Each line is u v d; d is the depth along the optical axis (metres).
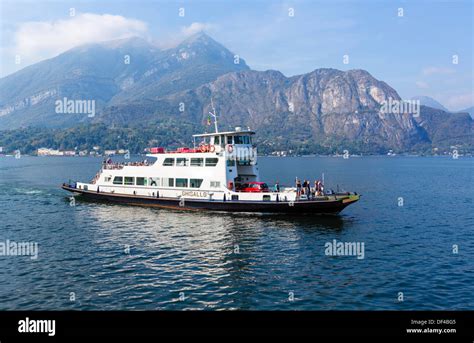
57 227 45.91
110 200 61.59
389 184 105.75
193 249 36.75
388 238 41.84
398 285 28.61
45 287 27.67
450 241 41.06
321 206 47.62
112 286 27.89
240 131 52.41
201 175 52.47
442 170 178.62
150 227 45.28
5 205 61.81
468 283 29.09
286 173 146.12
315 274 30.55
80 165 183.62
